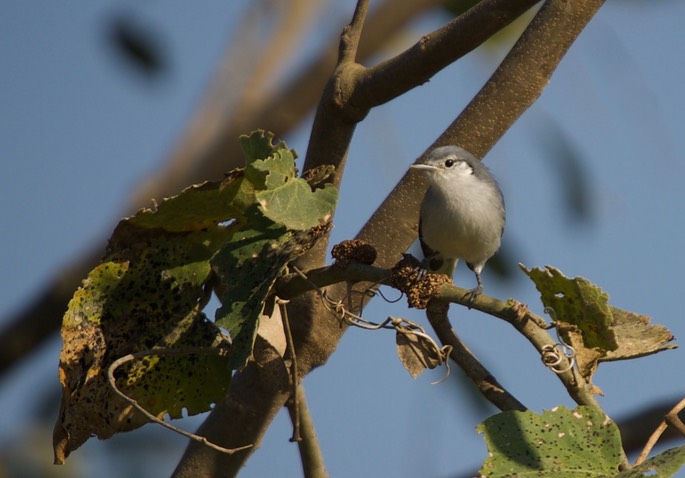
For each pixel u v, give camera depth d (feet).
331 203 22.09
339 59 27.07
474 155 28.91
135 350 23.85
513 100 28.45
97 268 23.66
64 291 37.47
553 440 19.84
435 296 23.47
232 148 40.91
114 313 23.90
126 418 23.88
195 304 24.31
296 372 24.89
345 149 27.45
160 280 24.08
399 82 25.59
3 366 37.63
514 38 38.63
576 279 20.95
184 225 23.85
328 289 27.71
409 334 24.45
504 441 19.90
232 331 21.49
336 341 27.63
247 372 27.48
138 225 23.47
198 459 27.84
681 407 20.94
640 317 23.03
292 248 22.71
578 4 27.81
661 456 17.69
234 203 23.39
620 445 19.95
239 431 27.50
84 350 23.67
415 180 28.50
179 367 24.04
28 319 37.86
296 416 24.80
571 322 21.86
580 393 21.80
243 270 22.45
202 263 24.30
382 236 28.48
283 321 24.72
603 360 22.25
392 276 23.71
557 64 28.45
